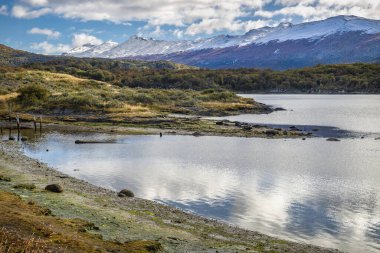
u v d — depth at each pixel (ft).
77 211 97.25
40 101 414.00
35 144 235.81
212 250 78.54
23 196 106.42
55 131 296.51
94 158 194.90
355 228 101.40
